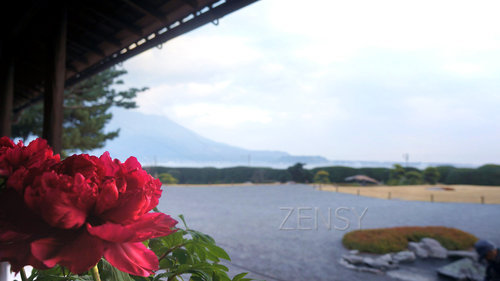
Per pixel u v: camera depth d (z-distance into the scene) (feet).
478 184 105.40
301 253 26.91
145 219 1.31
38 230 1.17
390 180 117.19
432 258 27.96
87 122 62.49
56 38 14.94
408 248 29.96
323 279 20.93
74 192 1.13
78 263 1.11
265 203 62.44
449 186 103.96
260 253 25.08
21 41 19.38
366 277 22.99
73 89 53.62
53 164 1.38
